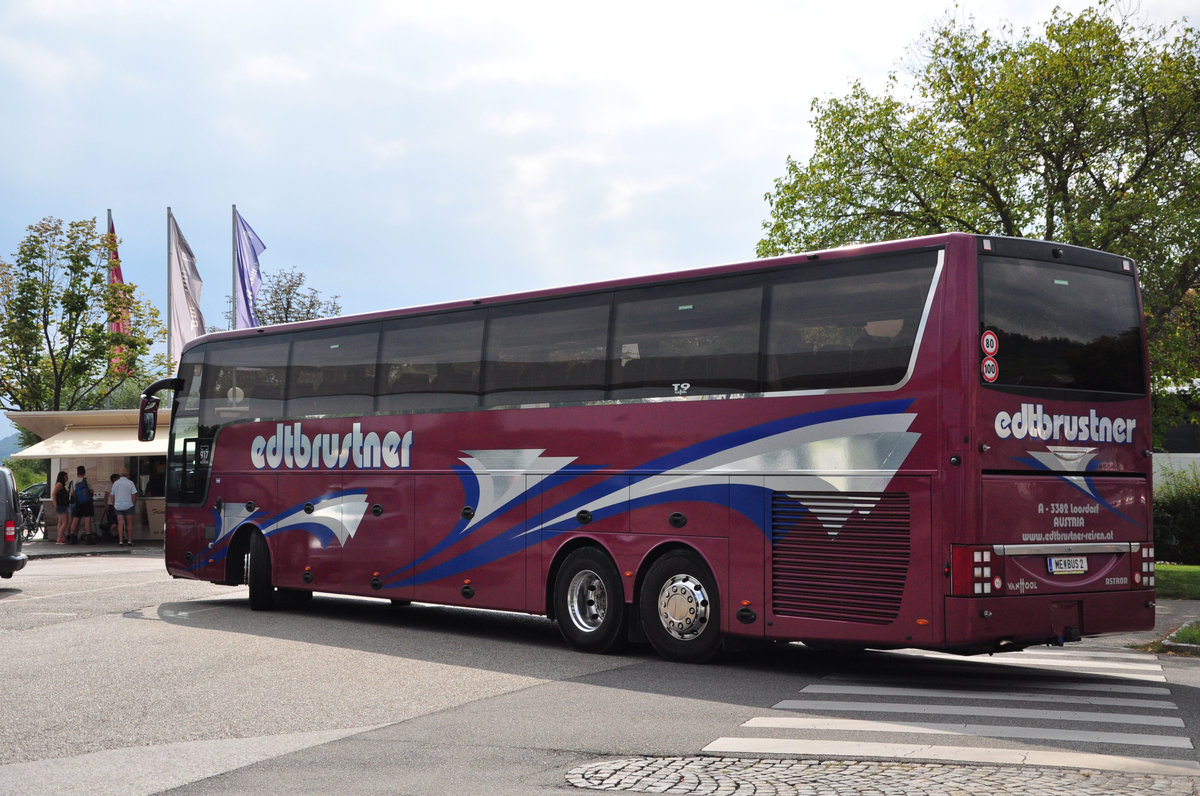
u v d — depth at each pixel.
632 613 12.40
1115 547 10.82
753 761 7.38
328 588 16.03
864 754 7.52
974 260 10.20
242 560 17.66
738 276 11.72
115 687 10.58
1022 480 10.23
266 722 8.97
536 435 13.38
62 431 37.31
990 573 9.93
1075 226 23.09
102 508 36.47
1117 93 24.22
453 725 8.75
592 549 12.73
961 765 7.19
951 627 9.89
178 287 39.22
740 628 11.33
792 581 10.98
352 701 9.83
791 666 11.91
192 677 11.13
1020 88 24.31
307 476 16.44
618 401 12.58
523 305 13.75
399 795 6.68
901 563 10.23
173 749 8.04
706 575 11.73
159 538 36.44
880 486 10.40
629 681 10.80
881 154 27.83
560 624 12.96
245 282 40.88
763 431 11.30
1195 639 13.50
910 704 9.53
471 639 14.12
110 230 41.94
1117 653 13.26
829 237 27.67
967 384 10.02
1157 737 8.06
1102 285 11.10
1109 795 6.38
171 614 16.94
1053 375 10.55
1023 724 8.59
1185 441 34.97
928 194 27.22
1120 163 24.73
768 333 11.38
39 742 8.30
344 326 16.16
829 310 10.97
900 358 10.39
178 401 18.84
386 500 15.20
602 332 12.84
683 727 8.55
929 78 28.05
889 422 10.41
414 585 14.74
